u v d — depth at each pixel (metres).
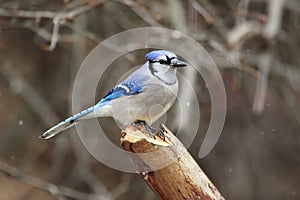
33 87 15.07
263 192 15.30
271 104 14.89
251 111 14.57
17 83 14.18
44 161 16.23
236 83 12.73
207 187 6.01
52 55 14.83
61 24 10.98
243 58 12.17
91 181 13.45
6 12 11.24
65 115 14.91
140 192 14.73
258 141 15.18
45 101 14.87
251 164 15.27
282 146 15.26
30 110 15.99
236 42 11.64
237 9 12.12
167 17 11.91
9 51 14.68
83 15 12.45
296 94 14.30
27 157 15.79
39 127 15.98
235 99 13.95
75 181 14.73
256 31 11.89
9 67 14.34
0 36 14.36
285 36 13.33
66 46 13.49
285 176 15.38
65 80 14.82
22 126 15.99
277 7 11.98
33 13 11.28
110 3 12.08
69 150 15.33
